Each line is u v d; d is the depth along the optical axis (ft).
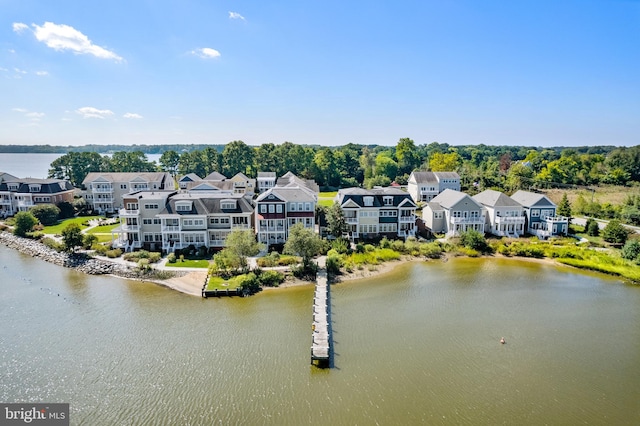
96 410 95.04
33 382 105.09
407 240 230.68
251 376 108.37
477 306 156.15
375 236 240.32
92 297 160.66
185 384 104.78
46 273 188.85
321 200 364.17
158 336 129.49
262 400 98.94
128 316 143.84
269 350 121.29
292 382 106.01
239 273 178.91
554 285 180.14
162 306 152.76
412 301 159.94
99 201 314.35
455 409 96.94
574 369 114.83
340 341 127.54
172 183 368.89
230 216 215.72
